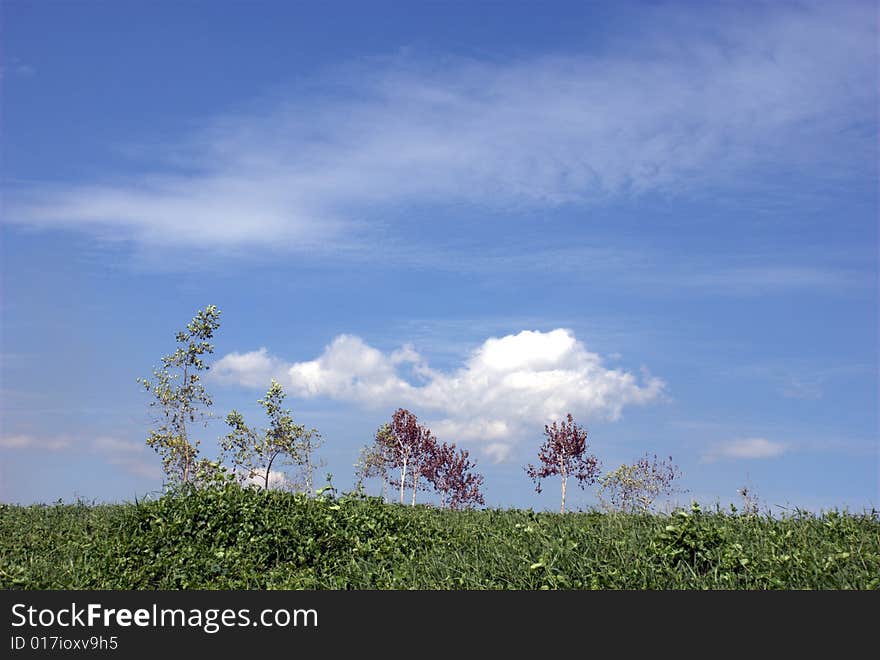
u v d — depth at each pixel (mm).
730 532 9086
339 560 9359
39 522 12656
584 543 8828
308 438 20328
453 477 26359
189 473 18953
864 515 10070
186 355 19453
